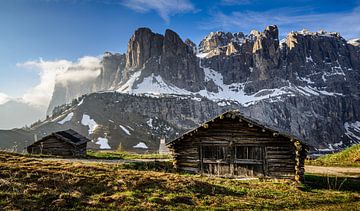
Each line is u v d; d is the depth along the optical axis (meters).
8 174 22.73
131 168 35.31
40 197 19.31
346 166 48.38
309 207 22.38
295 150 31.80
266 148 32.97
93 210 18.41
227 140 34.41
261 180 30.97
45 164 28.67
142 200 20.64
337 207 22.48
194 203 21.23
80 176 24.08
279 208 21.72
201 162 35.03
